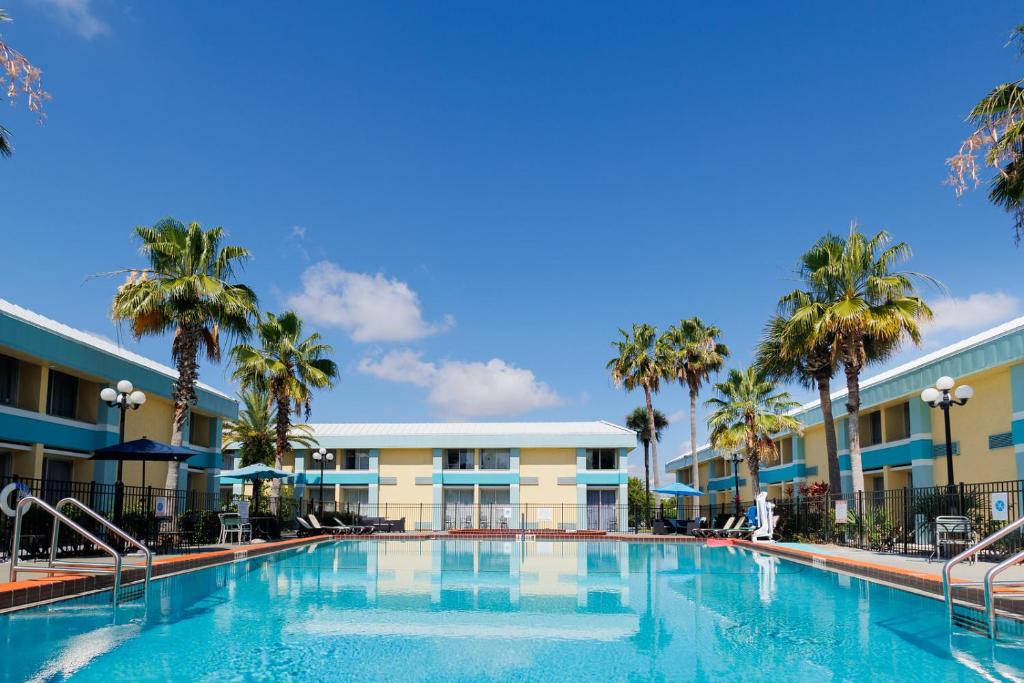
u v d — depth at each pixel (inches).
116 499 657.6
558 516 1653.5
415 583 539.8
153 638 318.0
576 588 514.6
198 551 691.4
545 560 781.9
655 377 1728.6
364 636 329.1
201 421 1301.7
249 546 788.6
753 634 337.4
